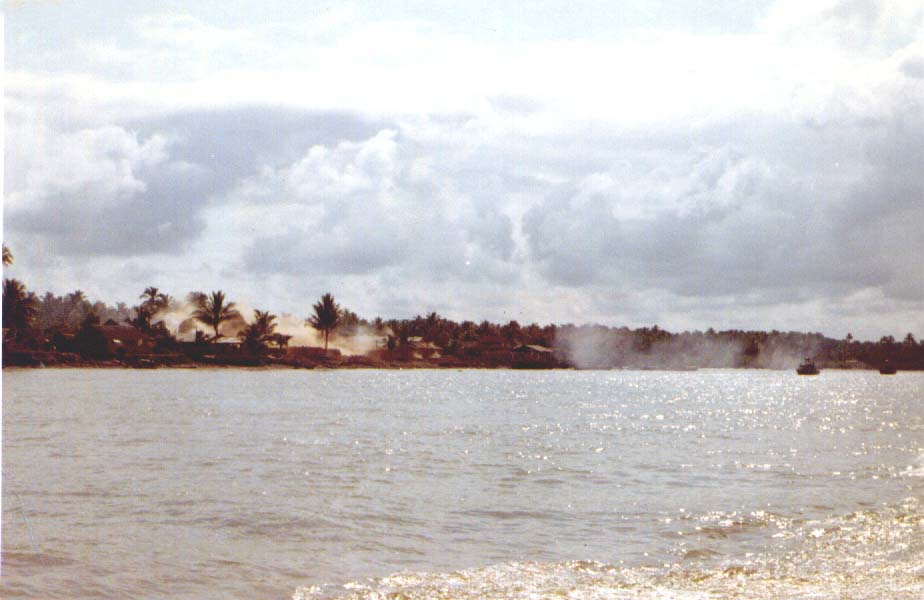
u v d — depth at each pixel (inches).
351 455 1487.5
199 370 6796.3
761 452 1631.4
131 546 697.0
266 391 4190.5
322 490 1032.8
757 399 4552.2
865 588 550.0
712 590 551.5
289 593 559.5
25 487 1031.0
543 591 557.0
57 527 769.6
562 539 742.5
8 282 5925.2
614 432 2167.8
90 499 941.8
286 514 847.7
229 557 661.9
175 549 689.0
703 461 1451.8
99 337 6466.5
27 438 1768.0
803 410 3449.8
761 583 570.6
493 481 1149.7
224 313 7381.9
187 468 1266.0
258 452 1524.4
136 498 951.6
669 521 824.3
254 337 7436.0
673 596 534.0
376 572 615.5
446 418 2603.3
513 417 2721.5
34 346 6235.2
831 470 1311.5
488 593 552.1
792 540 724.7
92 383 4630.9
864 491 1045.2
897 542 709.3
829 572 601.3
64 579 587.8
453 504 932.6
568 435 2047.2
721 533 760.3
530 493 1028.5
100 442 1695.4
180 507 890.1
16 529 749.9
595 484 1127.0
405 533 767.1
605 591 554.9
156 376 5767.7
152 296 7755.9
